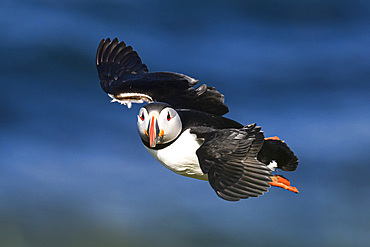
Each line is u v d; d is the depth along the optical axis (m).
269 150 8.49
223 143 7.02
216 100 8.95
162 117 7.77
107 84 9.20
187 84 9.02
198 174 8.19
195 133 7.86
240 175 6.68
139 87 8.97
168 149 7.99
